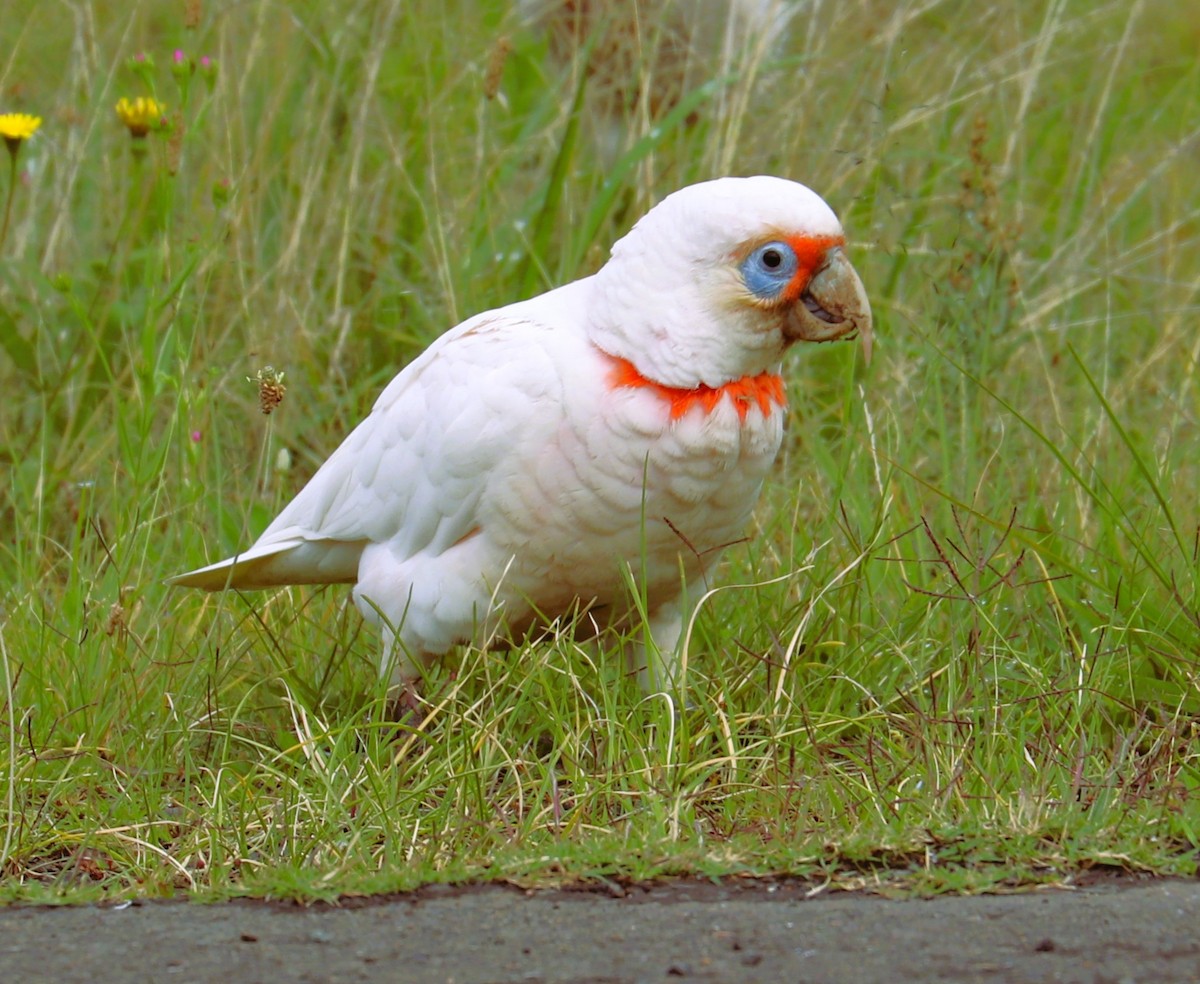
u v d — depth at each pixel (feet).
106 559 26.94
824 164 36.35
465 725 20.85
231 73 38.14
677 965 14.61
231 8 36.52
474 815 19.60
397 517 23.03
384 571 23.24
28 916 17.01
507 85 42.04
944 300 33.22
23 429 34.22
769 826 18.93
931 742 20.38
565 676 22.66
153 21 45.32
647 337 21.04
